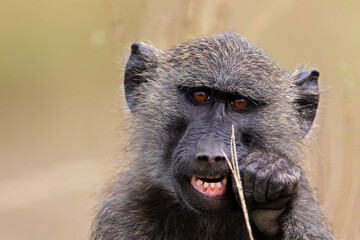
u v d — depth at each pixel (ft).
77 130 75.46
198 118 41.22
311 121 45.73
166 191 42.60
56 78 87.20
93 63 84.58
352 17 76.74
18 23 91.97
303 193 43.04
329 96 53.11
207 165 38.65
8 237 64.44
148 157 43.42
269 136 42.09
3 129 81.97
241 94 40.98
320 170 50.98
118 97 48.73
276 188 37.96
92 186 57.77
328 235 43.32
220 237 42.57
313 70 46.11
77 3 90.17
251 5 65.41
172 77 42.91
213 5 58.80
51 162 74.02
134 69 46.50
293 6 69.05
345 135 51.70
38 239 64.23
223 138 40.09
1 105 86.22
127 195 43.42
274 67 42.88
